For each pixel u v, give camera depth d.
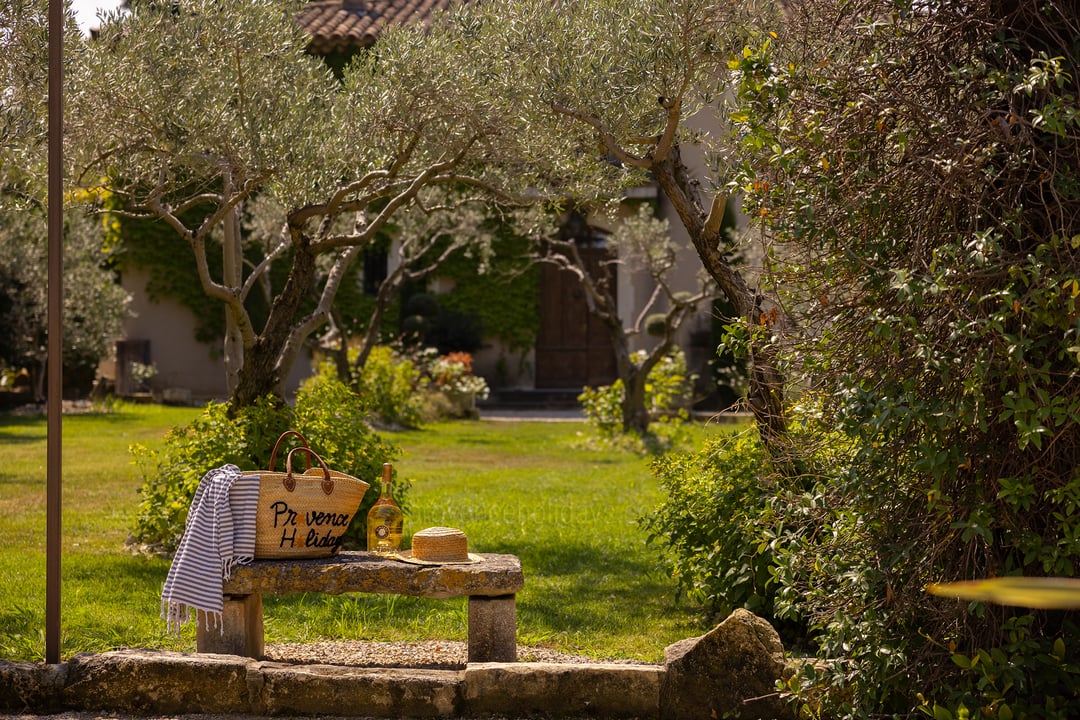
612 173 7.05
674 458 5.91
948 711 3.30
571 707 4.04
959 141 3.22
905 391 3.33
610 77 5.59
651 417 16.91
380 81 6.52
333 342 18.41
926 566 3.54
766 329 3.90
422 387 18.97
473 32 6.50
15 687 4.07
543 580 6.68
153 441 14.16
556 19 5.79
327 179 6.83
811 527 4.56
